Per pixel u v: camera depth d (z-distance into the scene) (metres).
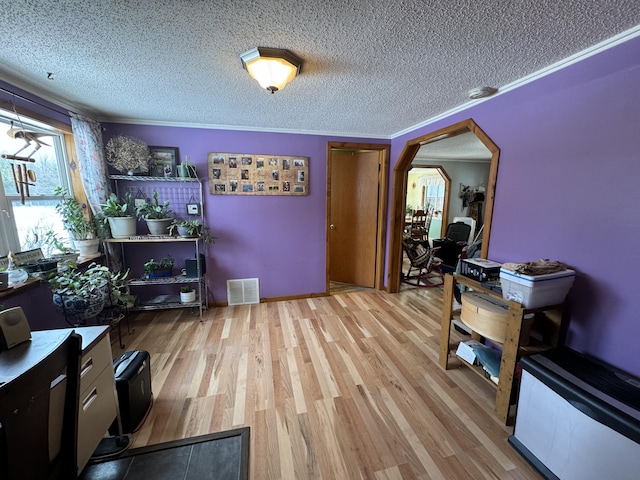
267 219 3.22
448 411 1.64
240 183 3.06
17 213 1.88
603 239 1.38
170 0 1.02
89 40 1.32
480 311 1.71
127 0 1.02
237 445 1.40
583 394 1.10
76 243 2.34
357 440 1.44
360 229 3.96
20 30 1.22
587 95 1.41
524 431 1.36
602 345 1.41
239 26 1.21
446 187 6.27
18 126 1.88
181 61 1.54
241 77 1.74
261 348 2.32
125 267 2.90
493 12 1.09
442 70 1.63
